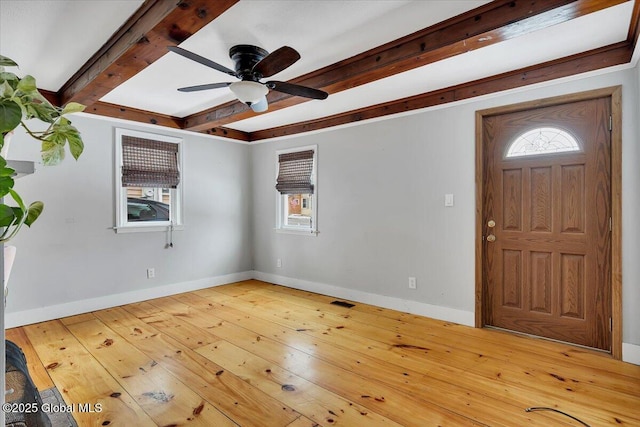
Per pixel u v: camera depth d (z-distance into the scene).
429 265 3.55
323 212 4.48
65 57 2.52
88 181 3.70
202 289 4.72
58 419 1.86
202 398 2.08
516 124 3.05
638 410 1.95
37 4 1.85
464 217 3.31
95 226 3.76
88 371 2.39
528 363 2.52
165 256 4.36
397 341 2.94
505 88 2.97
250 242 5.39
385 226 3.89
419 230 3.61
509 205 3.12
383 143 3.88
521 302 3.10
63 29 2.12
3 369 0.81
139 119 4.03
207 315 3.62
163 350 2.74
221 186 4.97
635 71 2.44
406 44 2.30
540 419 1.88
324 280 4.49
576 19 2.06
